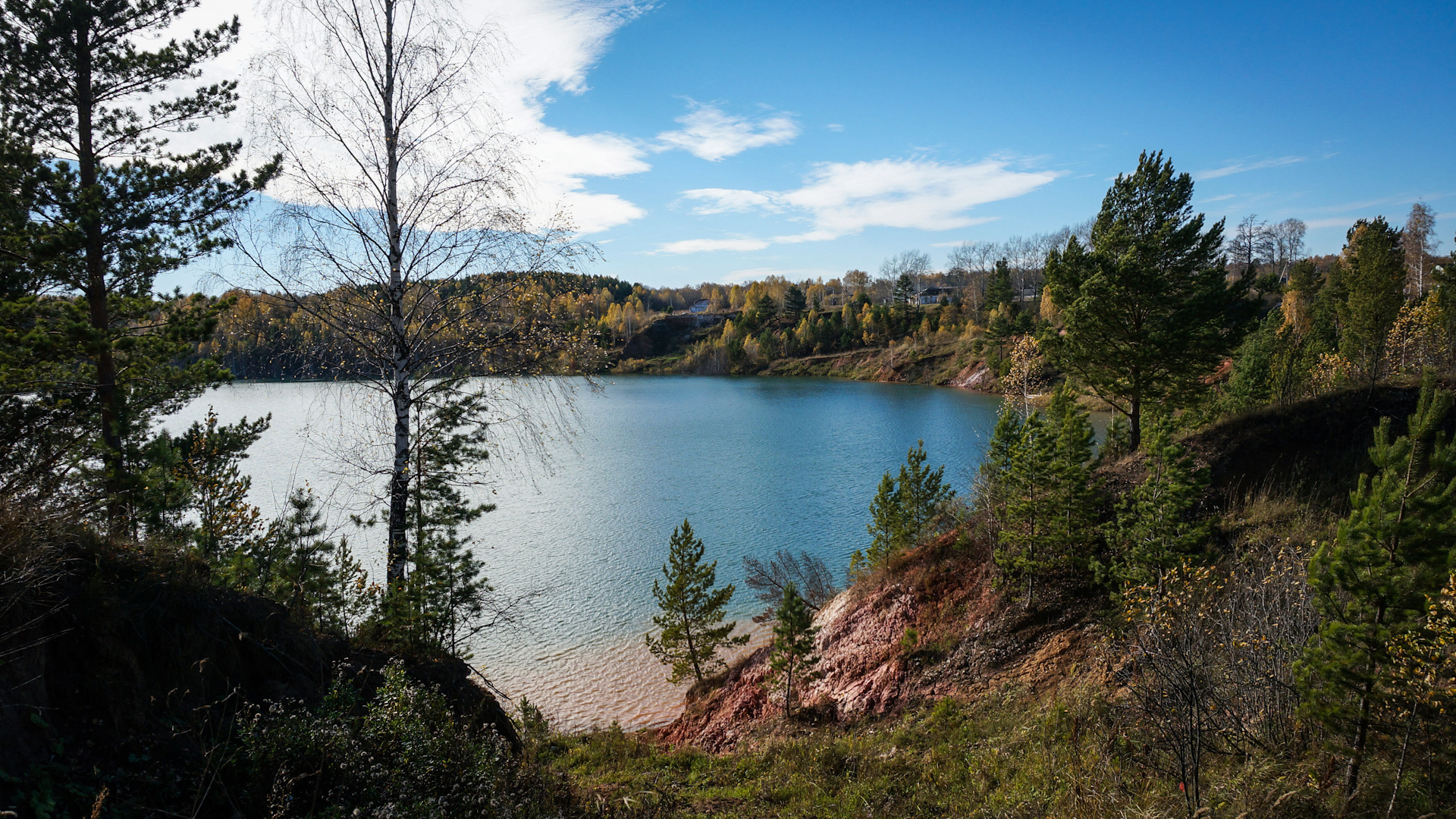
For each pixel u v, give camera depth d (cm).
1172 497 1295
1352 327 3741
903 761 1065
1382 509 710
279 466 4212
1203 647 924
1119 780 755
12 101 1131
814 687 1786
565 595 2598
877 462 4975
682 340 17012
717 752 1593
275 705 611
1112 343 2191
